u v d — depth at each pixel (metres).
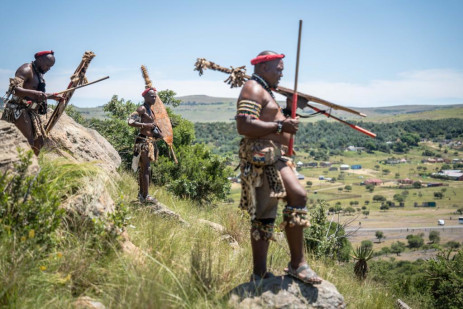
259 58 3.89
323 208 10.09
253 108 3.73
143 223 5.83
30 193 4.15
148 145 7.25
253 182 3.77
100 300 3.75
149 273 4.08
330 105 4.12
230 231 7.74
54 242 4.07
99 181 4.89
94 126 16.61
